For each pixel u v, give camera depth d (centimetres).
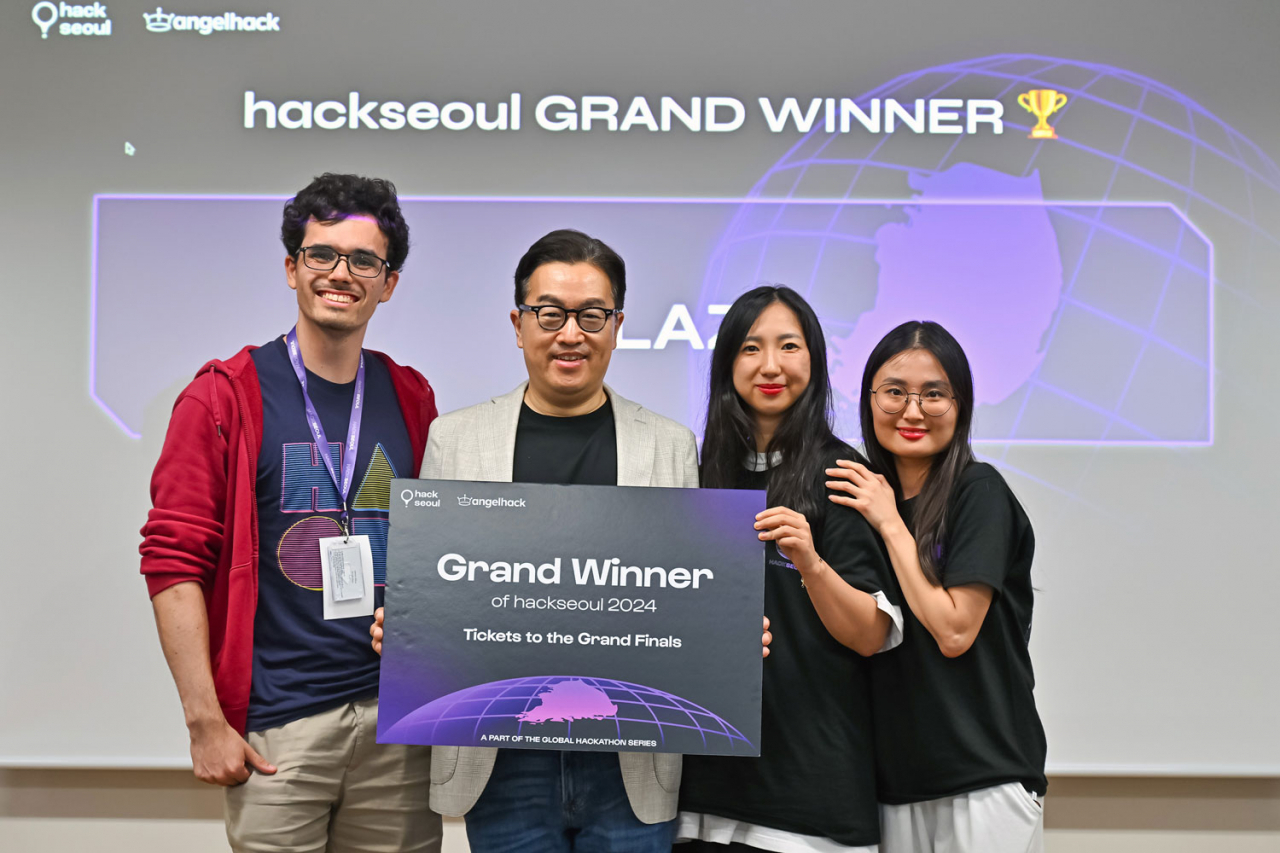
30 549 257
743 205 261
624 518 150
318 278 170
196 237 261
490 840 156
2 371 259
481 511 150
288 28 263
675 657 147
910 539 162
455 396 260
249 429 168
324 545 167
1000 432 258
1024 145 261
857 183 261
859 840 156
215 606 167
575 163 262
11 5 263
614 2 262
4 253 260
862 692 164
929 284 259
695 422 260
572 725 146
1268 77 261
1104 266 260
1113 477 257
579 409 165
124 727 255
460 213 262
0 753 254
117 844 263
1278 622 255
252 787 161
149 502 258
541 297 156
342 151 262
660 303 261
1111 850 262
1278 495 256
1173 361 258
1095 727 254
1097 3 262
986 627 163
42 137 262
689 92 262
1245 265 259
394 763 170
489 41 263
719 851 162
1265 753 253
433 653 147
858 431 258
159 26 263
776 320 169
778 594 164
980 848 155
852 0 262
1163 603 256
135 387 259
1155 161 260
